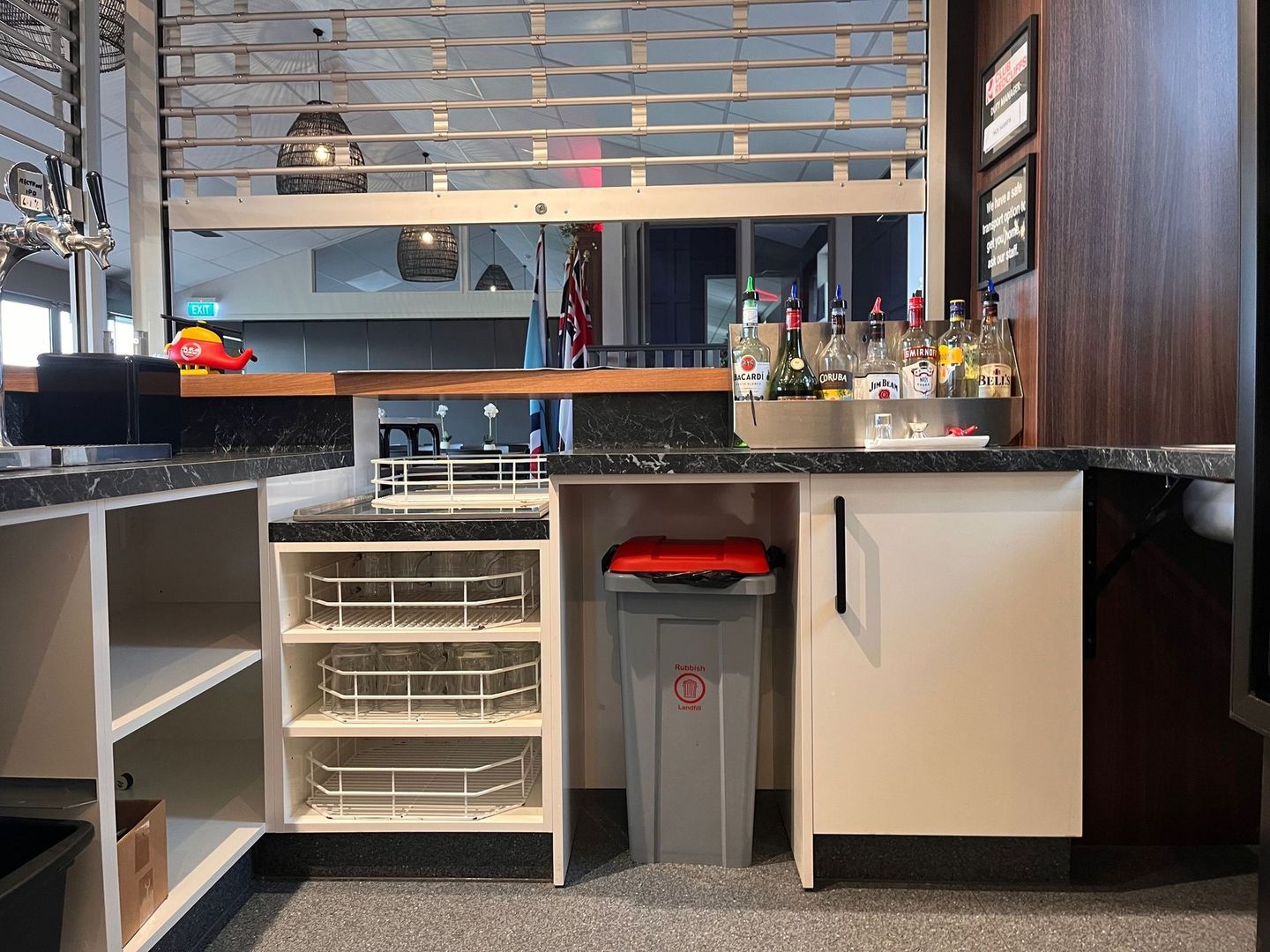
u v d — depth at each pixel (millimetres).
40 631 1028
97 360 1578
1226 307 1727
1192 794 1695
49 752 1036
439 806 1570
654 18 3381
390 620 1565
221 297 8719
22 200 1344
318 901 1491
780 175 5328
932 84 2014
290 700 1529
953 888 1522
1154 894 1511
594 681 1937
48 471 1045
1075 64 1709
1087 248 1724
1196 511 1452
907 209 2037
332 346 8586
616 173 5789
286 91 4633
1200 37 1708
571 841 1690
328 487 1794
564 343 2797
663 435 1962
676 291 6375
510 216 2059
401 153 6254
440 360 8484
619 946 1350
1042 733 1454
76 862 1038
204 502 1862
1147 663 1678
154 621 1704
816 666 1476
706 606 1557
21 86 4227
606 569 1703
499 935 1380
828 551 1465
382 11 1998
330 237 8445
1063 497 1435
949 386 1843
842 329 1890
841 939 1368
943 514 1445
